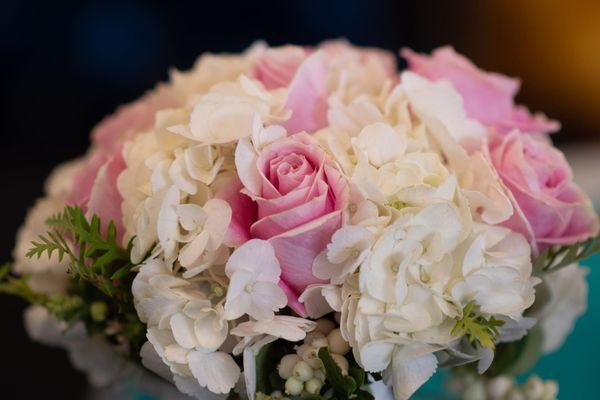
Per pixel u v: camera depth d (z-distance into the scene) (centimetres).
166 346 43
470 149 48
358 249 42
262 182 43
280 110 46
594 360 69
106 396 62
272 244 42
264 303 42
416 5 132
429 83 49
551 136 136
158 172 44
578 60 133
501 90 52
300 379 43
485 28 134
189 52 129
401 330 42
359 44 133
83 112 129
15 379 99
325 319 45
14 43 124
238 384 44
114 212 47
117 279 45
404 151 45
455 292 43
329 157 43
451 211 42
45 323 56
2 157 129
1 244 116
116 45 126
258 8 128
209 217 43
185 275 42
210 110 45
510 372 52
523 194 46
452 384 55
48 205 54
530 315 49
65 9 124
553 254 48
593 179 105
